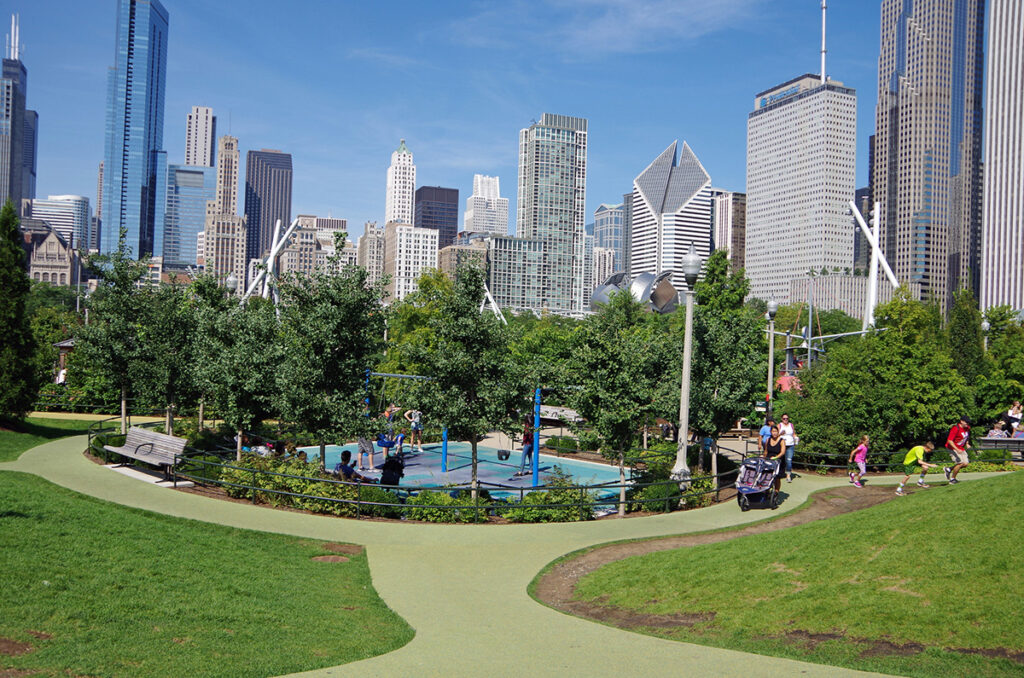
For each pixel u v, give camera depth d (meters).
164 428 31.75
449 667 9.78
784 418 26.77
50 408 41.09
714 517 20.73
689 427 25.50
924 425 31.38
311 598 12.89
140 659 9.28
